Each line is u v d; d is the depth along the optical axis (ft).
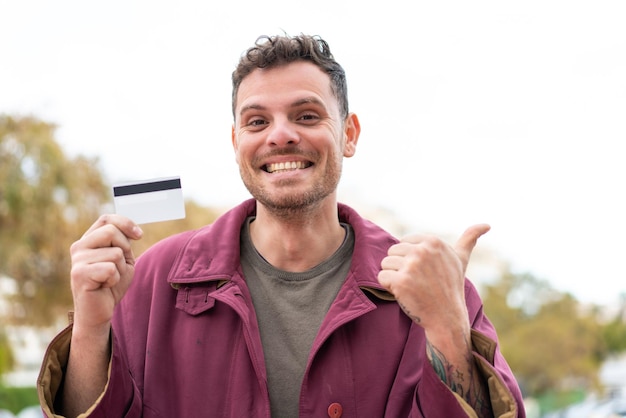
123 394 6.45
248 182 7.03
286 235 7.16
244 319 6.77
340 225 7.70
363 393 6.73
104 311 6.16
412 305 6.03
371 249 7.29
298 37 7.23
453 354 6.10
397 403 6.66
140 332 7.18
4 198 45.03
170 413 6.84
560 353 95.76
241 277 7.15
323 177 6.95
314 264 7.29
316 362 6.73
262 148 6.91
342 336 6.86
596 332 98.43
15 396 49.90
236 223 7.48
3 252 44.78
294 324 6.98
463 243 6.38
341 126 7.33
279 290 7.16
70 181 46.42
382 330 6.96
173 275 7.18
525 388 96.32
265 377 6.63
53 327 48.62
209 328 6.97
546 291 103.45
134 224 6.35
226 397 6.74
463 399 6.12
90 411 6.16
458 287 6.13
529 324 99.55
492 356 6.24
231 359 6.84
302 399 6.60
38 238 46.03
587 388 94.79
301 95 6.93
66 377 6.42
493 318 100.58
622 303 101.24
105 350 6.41
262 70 7.07
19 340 49.24
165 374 6.95
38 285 47.06
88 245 6.18
